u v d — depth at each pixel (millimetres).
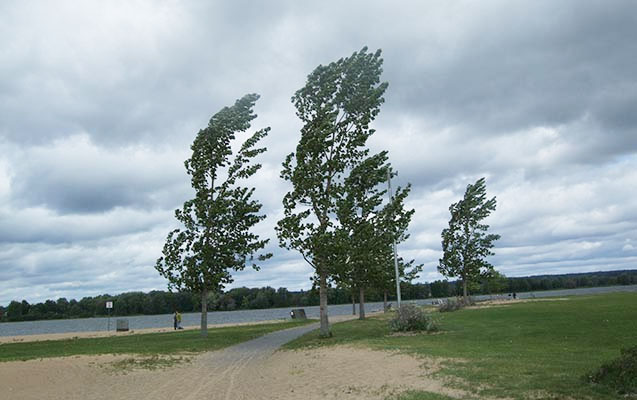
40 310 137375
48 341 34844
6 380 16859
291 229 28234
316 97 29719
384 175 29641
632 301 38875
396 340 21891
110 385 15836
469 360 14180
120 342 30750
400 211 29203
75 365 19812
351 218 28297
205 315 33188
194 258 32656
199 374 17500
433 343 19438
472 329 24391
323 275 28078
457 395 10250
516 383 10641
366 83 29375
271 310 154750
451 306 45781
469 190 55438
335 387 12789
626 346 15359
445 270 56469
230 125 34094
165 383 15898
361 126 29422
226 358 21797
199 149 34000
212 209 32406
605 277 176625
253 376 16391
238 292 144625
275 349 24391
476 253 55375
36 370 18703
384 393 11328
